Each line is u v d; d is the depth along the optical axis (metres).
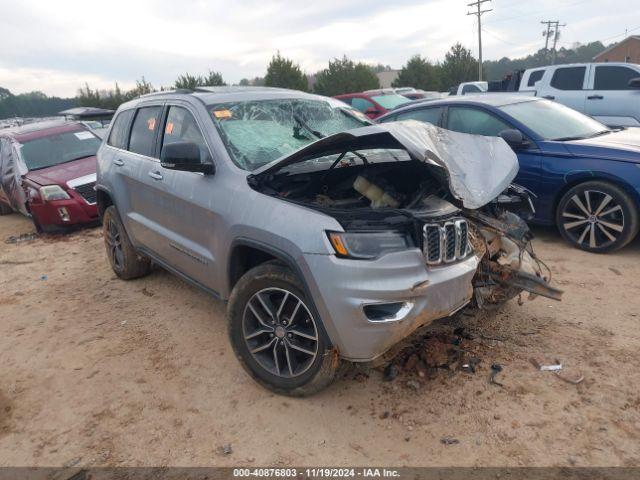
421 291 2.78
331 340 2.87
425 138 3.04
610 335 3.70
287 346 3.14
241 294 3.26
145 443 2.99
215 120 3.86
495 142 3.56
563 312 4.09
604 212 5.20
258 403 3.25
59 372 3.83
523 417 2.92
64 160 8.90
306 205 2.98
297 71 40.56
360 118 4.55
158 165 4.28
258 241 3.11
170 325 4.45
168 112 4.43
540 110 6.28
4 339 4.46
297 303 3.05
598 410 2.94
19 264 6.72
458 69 42.72
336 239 2.75
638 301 4.19
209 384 3.51
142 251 4.88
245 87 4.66
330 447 2.83
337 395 3.24
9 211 10.84
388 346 2.84
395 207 3.13
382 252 2.74
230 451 2.87
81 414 3.31
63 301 5.21
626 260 5.08
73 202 7.85
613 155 5.13
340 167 3.53
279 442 2.90
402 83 44.12
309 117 4.26
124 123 5.19
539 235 6.05
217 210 3.46
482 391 3.16
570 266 5.02
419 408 3.07
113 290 5.36
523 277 3.61
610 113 9.91
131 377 3.69
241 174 3.44
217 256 3.55
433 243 2.89
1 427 3.25
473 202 2.96
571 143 5.48
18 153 8.98
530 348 3.59
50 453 2.97
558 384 3.18
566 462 2.59
